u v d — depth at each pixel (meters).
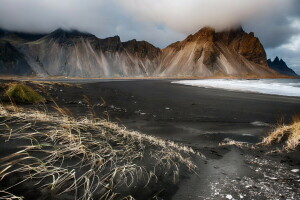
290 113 12.64
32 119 4.05
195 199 2.81
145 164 3.54
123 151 3.82
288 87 36.00
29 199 2.02
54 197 2.14
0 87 11.31
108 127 5.16
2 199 1.88
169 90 29.55
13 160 2.45
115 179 2.79
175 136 7.06
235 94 23.94
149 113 11.32
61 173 2.53
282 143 5.98
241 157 4.96
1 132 3.14
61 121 4.40
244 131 8.10
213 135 7.31
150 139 5.27
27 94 10.73
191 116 10.97
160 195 2.77
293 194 3.07
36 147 2.91
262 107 14.80
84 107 11.41
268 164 4.48
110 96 18.56
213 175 3.73
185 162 4.10
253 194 3.05
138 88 33.09
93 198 2.30
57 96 14.83
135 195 2.62
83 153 3.15
